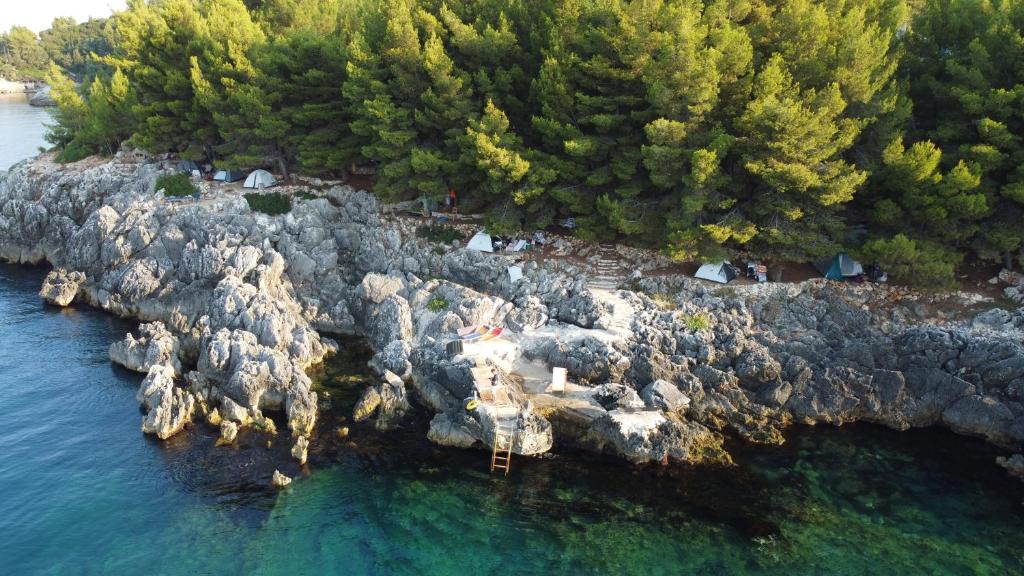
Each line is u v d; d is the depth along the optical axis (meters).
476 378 43.50
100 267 61.78
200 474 38.50
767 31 53.31
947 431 44.41
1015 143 48.00
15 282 65.69
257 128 67.56
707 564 33.09
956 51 53.97
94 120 82.81
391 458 40.50
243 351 46.03
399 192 61.81
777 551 33.97
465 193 63.50
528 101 58.75
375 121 61.28
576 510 36.66
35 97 192.50
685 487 38.38
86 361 50.53
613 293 53.09
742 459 40.81
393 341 50.22
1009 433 42.19
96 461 39.28
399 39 58.16
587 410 42.38
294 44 68.62
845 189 47.97
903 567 33.03
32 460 39.19
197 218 60.94
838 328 49.25
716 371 45.22
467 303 51.91
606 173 55.19
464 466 40.00
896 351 46.84
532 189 55.19
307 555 33.25
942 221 49.56
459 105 57.69
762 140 48.88
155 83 71.88
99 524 34.66
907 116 50.28
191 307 55.31
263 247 58.50
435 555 33.47
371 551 33.62
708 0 57.16
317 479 38.53
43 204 72.19
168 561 32.59
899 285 51.69
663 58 49.19
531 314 50.72
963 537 35.12
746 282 52.94
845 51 49.44
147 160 77.25
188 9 71.62
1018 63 48.50
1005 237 48.12
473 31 57.75
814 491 38.31
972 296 50.03
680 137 49.78
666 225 54.25
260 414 43.03
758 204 51.91
